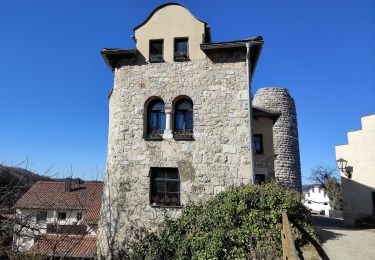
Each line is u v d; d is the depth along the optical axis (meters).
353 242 10.42
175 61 13.92
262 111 18.53
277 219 9.82
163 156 13.12
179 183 12.88
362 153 18.09
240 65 13.46
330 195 35.12
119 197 13.04
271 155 17.88
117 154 13.48
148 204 12.76
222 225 10.27
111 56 14.29
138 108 13.72
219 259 9.41
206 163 12.82
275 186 11.30
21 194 9.52
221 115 13.14
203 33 14.02
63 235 11.13
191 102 13.67
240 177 12.52
